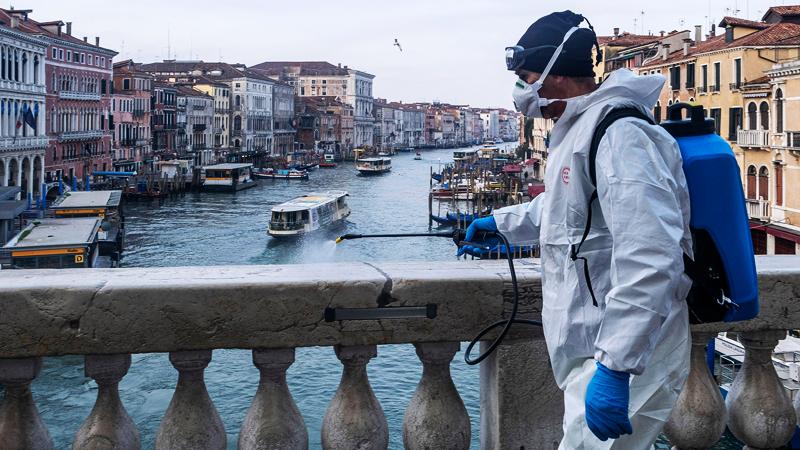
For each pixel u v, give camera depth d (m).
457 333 3.00
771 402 3.17
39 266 31.94
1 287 2.78
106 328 2.82
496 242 2.89
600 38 57.91
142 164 89.81
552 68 2.29
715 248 2.16
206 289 2.85
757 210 33.94
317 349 21.72
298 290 2.89
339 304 2.92
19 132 59.88
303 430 2.94
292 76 170.50
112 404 2.88
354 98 170.50
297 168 121.62
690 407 3.15
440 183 92.19
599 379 2.05
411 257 45.22
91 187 73.75
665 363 2.23
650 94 2.24
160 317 2.84
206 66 123.56
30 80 61.88
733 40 38.34
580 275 2.25
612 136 2.11
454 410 3.01
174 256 46.09
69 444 16.86
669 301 2.01
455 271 3.06
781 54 35.50
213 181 84.94
